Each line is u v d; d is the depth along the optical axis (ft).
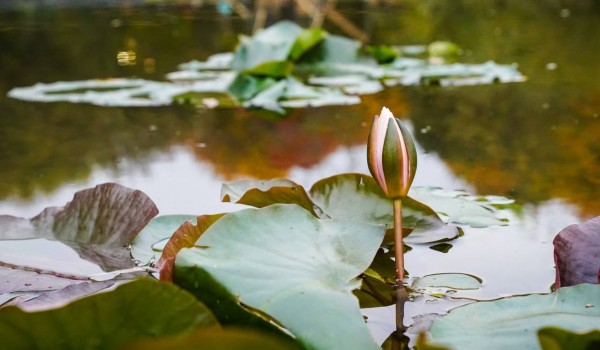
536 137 7.39
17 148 7.65
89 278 5.05
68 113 9.60
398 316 4.83
